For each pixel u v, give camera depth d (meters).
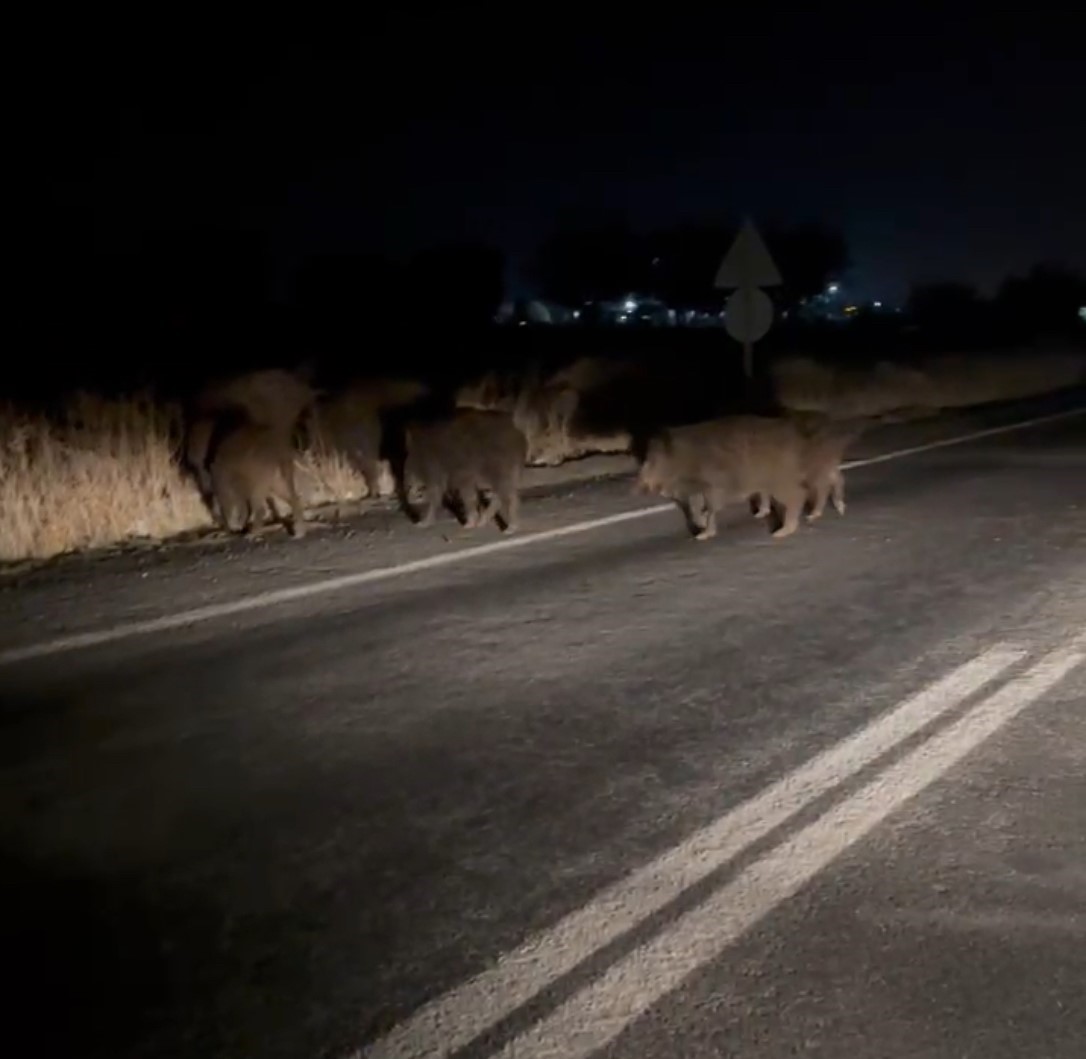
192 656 8.89
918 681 8.39
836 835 6.06
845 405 29.14
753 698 8.06
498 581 11.15
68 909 5.38
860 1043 4.40
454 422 13.50
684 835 6.08
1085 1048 4.36
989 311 90.94
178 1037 4.49
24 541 12.28
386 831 6.13
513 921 5.28
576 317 82.62
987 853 5.85
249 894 5.51
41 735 7.38
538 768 6.92
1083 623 9.81
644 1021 4.56
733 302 21.84
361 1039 4.48
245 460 12.96
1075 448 21.33
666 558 12.13
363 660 8.82
